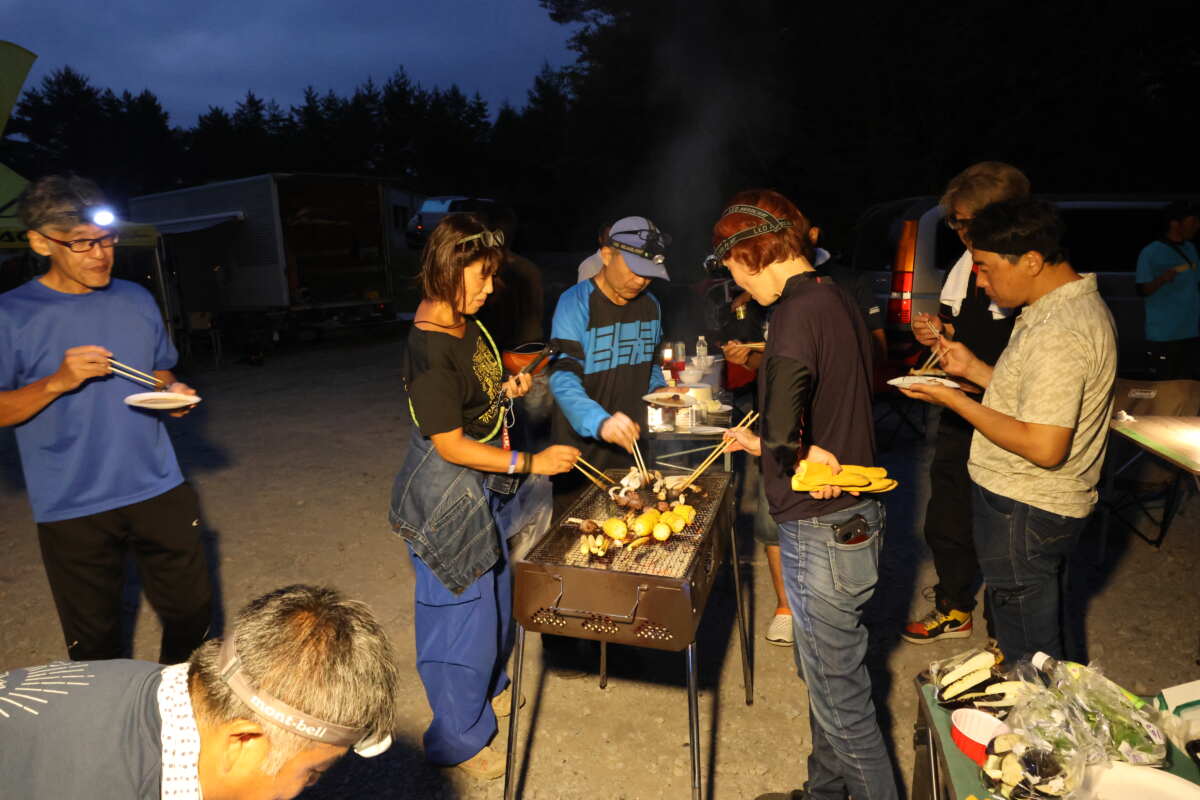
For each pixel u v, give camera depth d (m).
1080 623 3.46
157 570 2.61
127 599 3.97
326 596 1.06
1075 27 17.14
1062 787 1.41
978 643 3.33
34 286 2.40
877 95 20.59
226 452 6.71
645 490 2.71
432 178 56.84
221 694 0.97
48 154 69.62
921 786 1.89
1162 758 1.50
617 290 2.81
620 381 2.99
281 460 6.41
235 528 4.90
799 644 2.02
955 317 3.01
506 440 2.62
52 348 2.38
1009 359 2.04
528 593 2.14
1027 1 17.41
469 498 2.36
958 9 18.80
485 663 2.49
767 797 2.38
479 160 54.78
